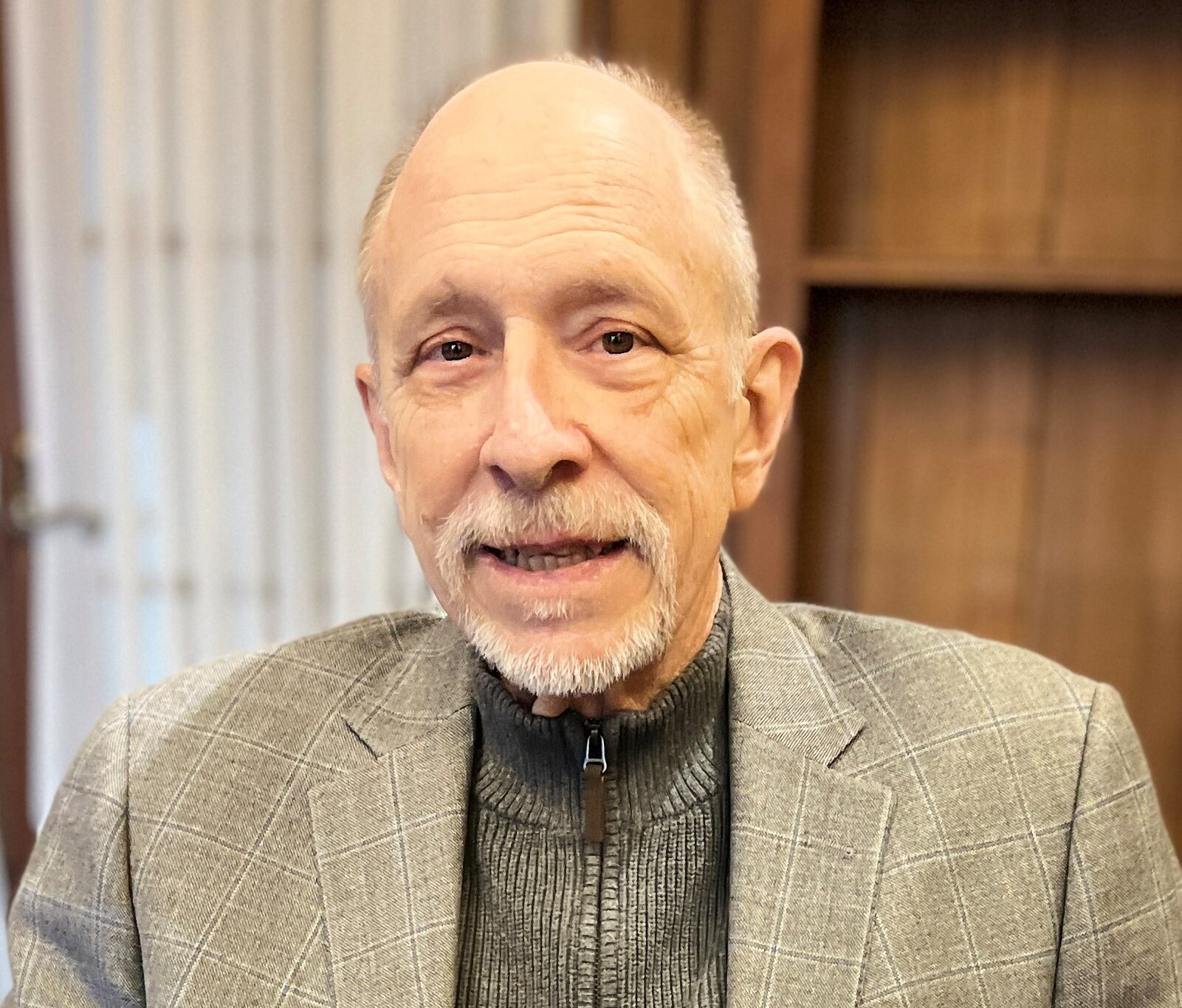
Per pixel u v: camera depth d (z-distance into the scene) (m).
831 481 1.56
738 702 0.79
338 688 0.86
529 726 0.74
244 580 1.70
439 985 0.71
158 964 0.74
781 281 1.34
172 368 1.66
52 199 1.63
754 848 0.73
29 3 1.58
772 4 1.30
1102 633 1.53
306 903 0.75
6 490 1.70
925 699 0.81
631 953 0.74
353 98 1.54
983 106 1.45
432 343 0.69
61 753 1.73
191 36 1.56
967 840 0.74
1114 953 0.73
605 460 0.67
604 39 1.49
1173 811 1.55
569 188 0.65
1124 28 1.42
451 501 0.69
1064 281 1.32
